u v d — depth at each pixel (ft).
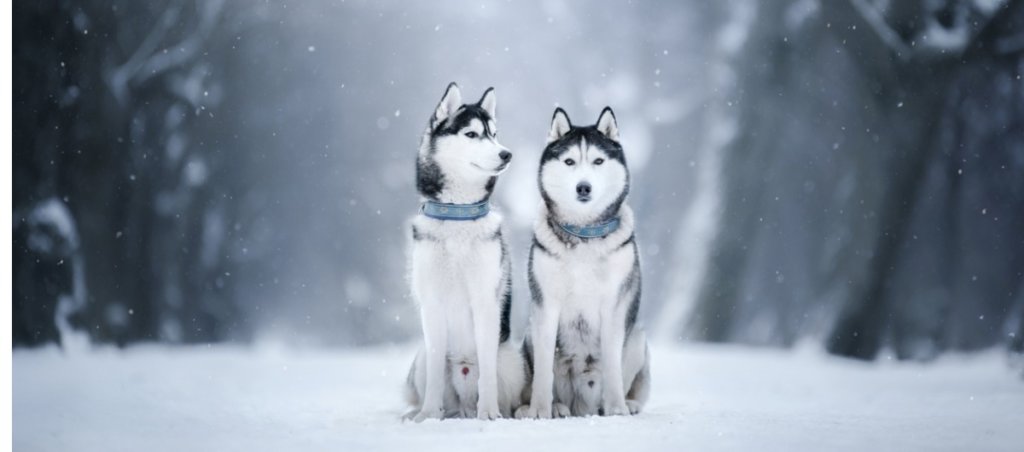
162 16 74.33
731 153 77.61
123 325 68.13
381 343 84.89
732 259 75.10
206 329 78.84
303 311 84.33
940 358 58.59
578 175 21.83
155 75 73.51
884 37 62.75
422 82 91.91
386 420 22.49
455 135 22.00
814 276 70.33
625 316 22.54
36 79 63.26
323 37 87.40
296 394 31.78
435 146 22.25
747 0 78.79
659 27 94.73
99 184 67.05
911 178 63.67
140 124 72.08
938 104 61.67
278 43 84.99
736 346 71.92
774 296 72.38
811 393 32.37
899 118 63.52
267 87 83.87
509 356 23.09
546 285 22.29
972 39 59.93
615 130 23.08
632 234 22.88
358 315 85.92
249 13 82.38
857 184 67.21
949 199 63.26
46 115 63.41
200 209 78.64
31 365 45.73
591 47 97.19
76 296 61.36
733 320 74.13
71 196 65.16
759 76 75.10
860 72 65.92
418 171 22.84
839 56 67.46
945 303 63.31
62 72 64.23
